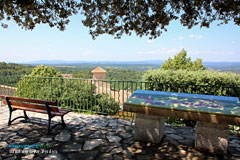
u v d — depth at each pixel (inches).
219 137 116.7
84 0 166.2
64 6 169.8
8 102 168.9
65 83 289.9
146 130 135.8
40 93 284.4
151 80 227.8
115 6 165.9
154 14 163.8
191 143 134.6
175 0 158.6
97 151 123.1
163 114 116.7
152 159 113.1
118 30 179.0
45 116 202.2
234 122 101.6
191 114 110.2
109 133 154.4
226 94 198.4
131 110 124.1
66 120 188.7
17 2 143.9
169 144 133.2
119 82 199.2
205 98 134.2
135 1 164.7
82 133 154.4
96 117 199.9
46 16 174.7
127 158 114.3
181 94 146.6
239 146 131.9
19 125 171.6
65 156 116.6
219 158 113.6
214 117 105.4
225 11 150.6
